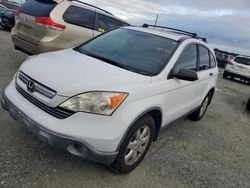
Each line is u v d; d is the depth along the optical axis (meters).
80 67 3.34
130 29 4.71
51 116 2.88
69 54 3.90
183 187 3.49
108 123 2.88
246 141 5.76
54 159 3.45
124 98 2.98
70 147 2.84
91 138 2.81
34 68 3.26
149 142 3.65
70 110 2.83
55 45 6.61
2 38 13.01
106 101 2.87
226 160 4.57
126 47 4.18
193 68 4.80
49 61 3.47
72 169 3.33
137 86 3.20
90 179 3.22
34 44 6.56
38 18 6.43
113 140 2.89
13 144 3.60
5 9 18.02
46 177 3.10
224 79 17.89
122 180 3.34
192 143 4.94
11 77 6.29
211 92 6.24
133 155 3.40
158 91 3.49
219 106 8.48
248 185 3.91
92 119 2.84
